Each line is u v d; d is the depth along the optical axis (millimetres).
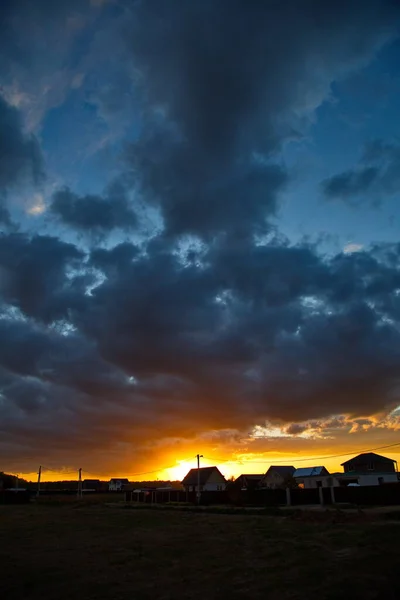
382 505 36906
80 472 75812
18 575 11773
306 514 27266
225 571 11922
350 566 11789
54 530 23547
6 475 96562
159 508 44469
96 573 11945
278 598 9133
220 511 36219
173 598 9320
